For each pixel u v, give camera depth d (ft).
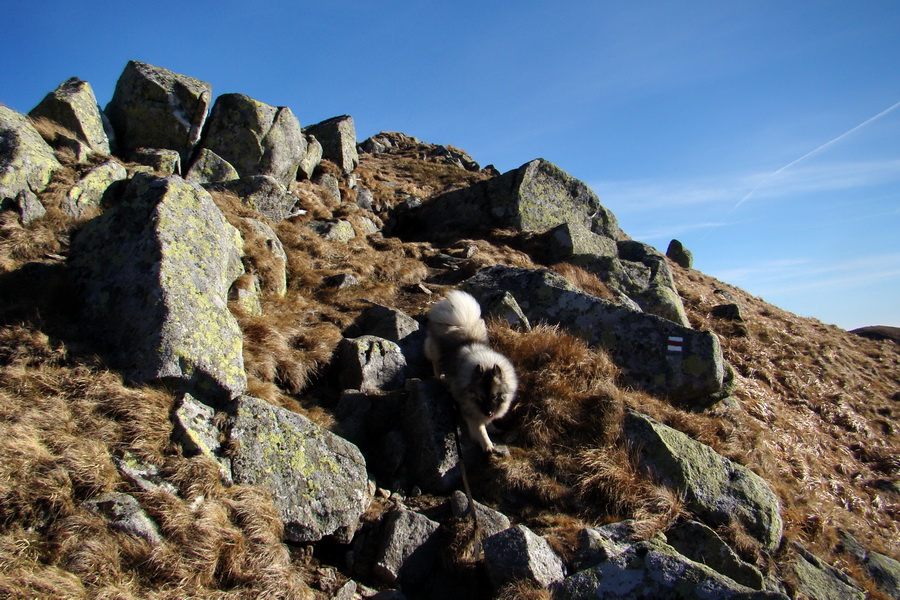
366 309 31.37
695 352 27.14
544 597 15.20
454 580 17.02
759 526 20.12
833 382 51.67
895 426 46.85
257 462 16.61
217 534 14.21
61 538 12.85
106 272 20.57
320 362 24.88
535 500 20.02
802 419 41.60
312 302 30.96
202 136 44.50
